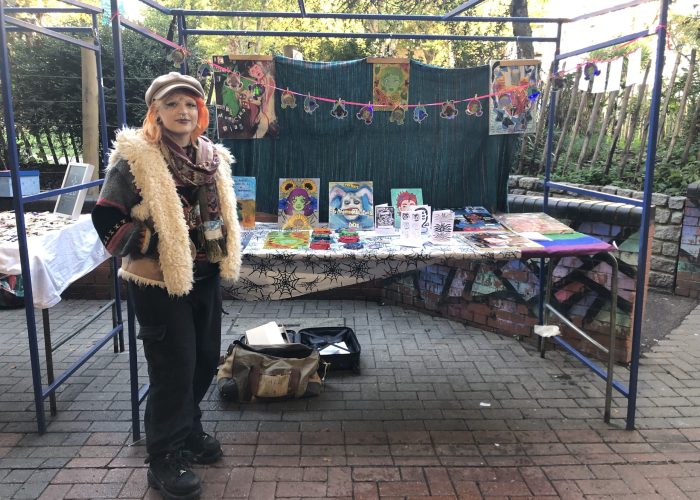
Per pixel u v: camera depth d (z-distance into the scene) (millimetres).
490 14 8750
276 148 3490
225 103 3367
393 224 3199
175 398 2219
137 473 2395
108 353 3684
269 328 3461
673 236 5094
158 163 2037
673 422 2850
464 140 3561
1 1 2254
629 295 3445
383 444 2639
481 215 3438
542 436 2719
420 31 8773
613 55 3760
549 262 3494
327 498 2238
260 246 2836
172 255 2057
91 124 5352
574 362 3588
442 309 4383
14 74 5777
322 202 3557
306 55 8945
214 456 2459
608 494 2273
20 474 2381
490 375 3396
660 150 5500
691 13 6996
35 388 2639
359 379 3336
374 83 3420
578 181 5570
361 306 4715
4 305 4523
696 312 4648
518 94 3432
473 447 2623
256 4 10906
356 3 9102
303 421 2846
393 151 3547
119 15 2475
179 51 3137
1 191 3775
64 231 2922
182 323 2197
